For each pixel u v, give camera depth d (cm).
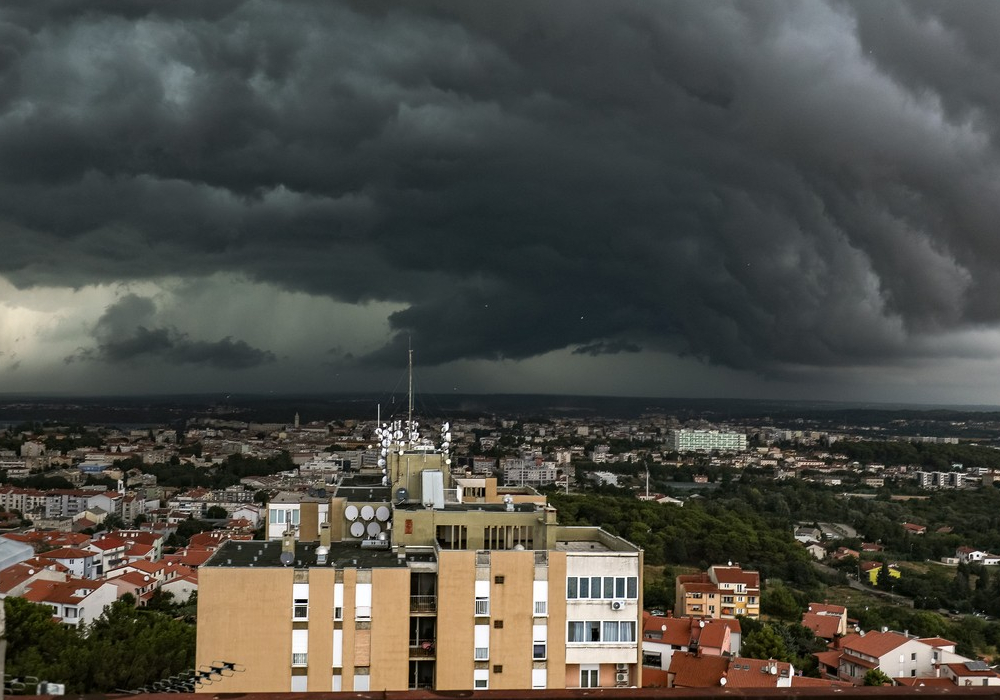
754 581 15438
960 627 15138
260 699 1182
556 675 5475
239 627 5234
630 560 5575
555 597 5500
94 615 13550
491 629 5447
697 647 11812
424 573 5559
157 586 15438
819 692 1142
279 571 5281
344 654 5294
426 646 5456
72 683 6369
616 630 5544
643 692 1155
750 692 1151
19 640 7144
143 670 6600
